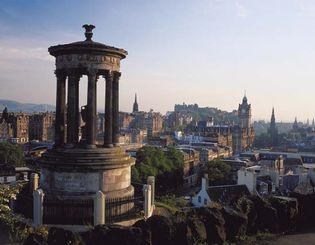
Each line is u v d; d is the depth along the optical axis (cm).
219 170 14688
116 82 3697
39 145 18850
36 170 9675
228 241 2575
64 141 3672
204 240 2550
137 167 12681
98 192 2988
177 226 2536
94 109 3488
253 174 9769
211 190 9419
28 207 3241
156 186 13725
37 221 2984
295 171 14588
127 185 3628
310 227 2831
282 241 2547
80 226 2930
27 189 3816
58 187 3369
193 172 18775
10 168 10262
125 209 3319
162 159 14475
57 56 3584
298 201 2875
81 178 3325
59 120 3638
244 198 2841
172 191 14800
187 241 2500
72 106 3509
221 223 2577
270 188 10150
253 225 2678
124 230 2477
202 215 2642
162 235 2517
